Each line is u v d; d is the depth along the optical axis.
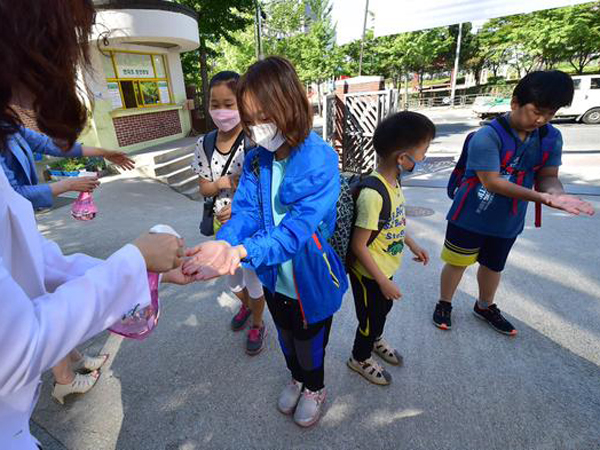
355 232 1.60
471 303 2.67
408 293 2.85
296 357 1.76
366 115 6.75
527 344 2.23
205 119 11.21
